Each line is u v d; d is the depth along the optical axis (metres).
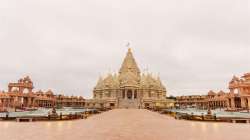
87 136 18.58
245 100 88.44
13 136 18.38
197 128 24.73
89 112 54.09
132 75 126.75
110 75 132.50
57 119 35.91
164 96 138.12
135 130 22.61
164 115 52.94
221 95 121.75
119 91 122.88
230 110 77.19
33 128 24.14
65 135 19.06
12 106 87.50
